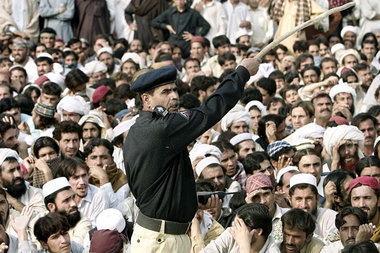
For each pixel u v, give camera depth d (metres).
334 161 26.95
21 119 32.59
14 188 24.11
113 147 26.67
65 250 20.45
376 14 51.25
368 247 17.17
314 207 22.34
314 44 46.41
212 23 52.16
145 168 15.02
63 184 23.03
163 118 14.95
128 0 56.16
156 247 15.21
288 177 24.17
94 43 52.19
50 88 34.38
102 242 20.70
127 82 39.84
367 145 28.80
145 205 15.22
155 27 52.03
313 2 49.50
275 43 15.87
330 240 21.22
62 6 53.47
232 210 22.70
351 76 36.84
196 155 25.58
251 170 24.77
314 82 37.97
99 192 24.45
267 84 35.84
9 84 38.25
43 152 26.14
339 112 32.31
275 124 29.86
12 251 21.06
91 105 35.47
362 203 22.11
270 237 19.19
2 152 24.27
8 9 53.75
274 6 50.12
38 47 47.00
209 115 14.91
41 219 20.47
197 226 19.47
